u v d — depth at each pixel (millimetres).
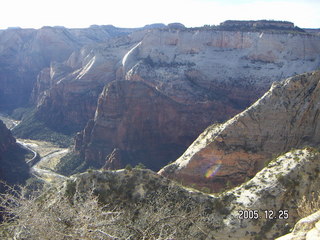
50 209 17453
